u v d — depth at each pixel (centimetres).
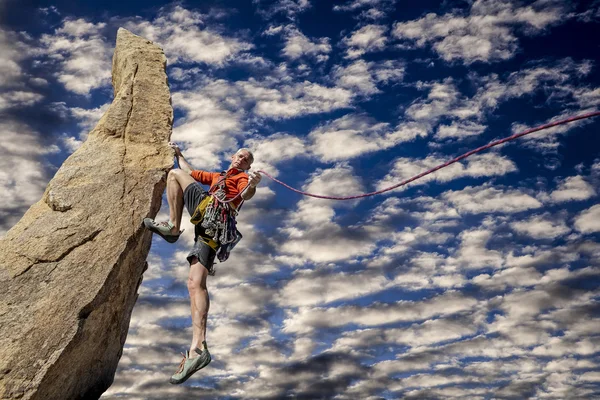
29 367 612
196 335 638
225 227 671
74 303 650
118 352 763
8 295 649
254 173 688
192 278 662
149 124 781
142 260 746
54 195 710
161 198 752
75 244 684
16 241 687
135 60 830
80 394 699
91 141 762
